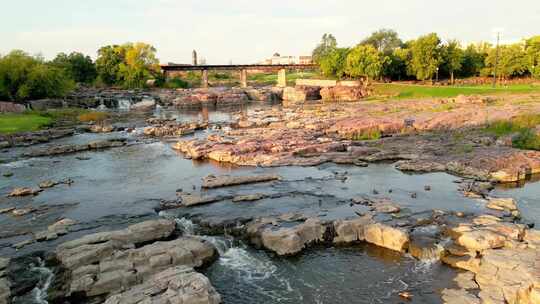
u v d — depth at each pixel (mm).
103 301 25969
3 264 29266
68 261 28734
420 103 106938
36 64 109500
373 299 26297
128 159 63031
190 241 32250
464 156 56219
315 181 49031
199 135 82938
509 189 46062
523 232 32625
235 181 48375
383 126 77000
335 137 74188
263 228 34750
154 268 28672
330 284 28141
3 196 45719
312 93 154125
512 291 24625
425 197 42688
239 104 146375
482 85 137250
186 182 50188
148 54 167375
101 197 45062
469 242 31188
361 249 32938
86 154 66875
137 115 114438
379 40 189625
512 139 62906
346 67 161125
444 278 28234
